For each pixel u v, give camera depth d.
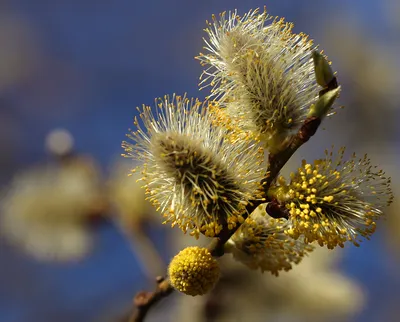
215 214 0.35
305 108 0.36
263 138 0.36
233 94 0.36
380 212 0.36
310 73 0.36
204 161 0.35
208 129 0.36
